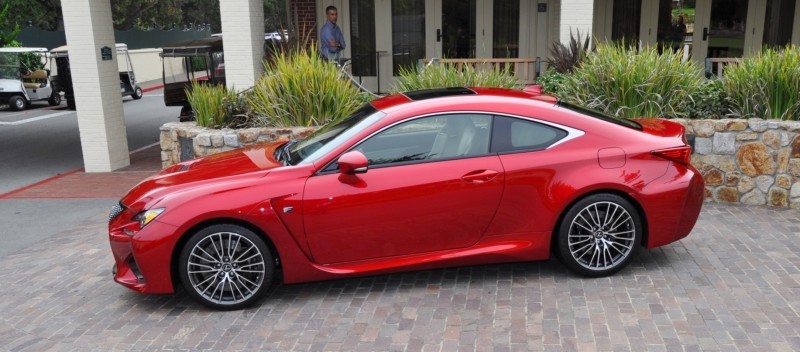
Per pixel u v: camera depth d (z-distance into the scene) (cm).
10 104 2433
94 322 505
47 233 813
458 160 505
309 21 1448
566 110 530
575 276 538
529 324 457
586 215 516
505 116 516
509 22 1438
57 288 589
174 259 498
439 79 865
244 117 893
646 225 522
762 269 536
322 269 505
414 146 509
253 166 526
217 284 500
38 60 2552
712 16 1397
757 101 754
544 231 514
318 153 517
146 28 4997
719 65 1069
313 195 490
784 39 1388
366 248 505
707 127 730
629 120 574
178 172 549
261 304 517
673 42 1423
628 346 420
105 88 1206
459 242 513
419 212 500
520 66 1415
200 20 5281
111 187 1081
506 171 503
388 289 534
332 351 436
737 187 734
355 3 1447
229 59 1101
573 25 1058
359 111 572
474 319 470
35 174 1240
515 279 539
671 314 461
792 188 711
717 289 499
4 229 841
